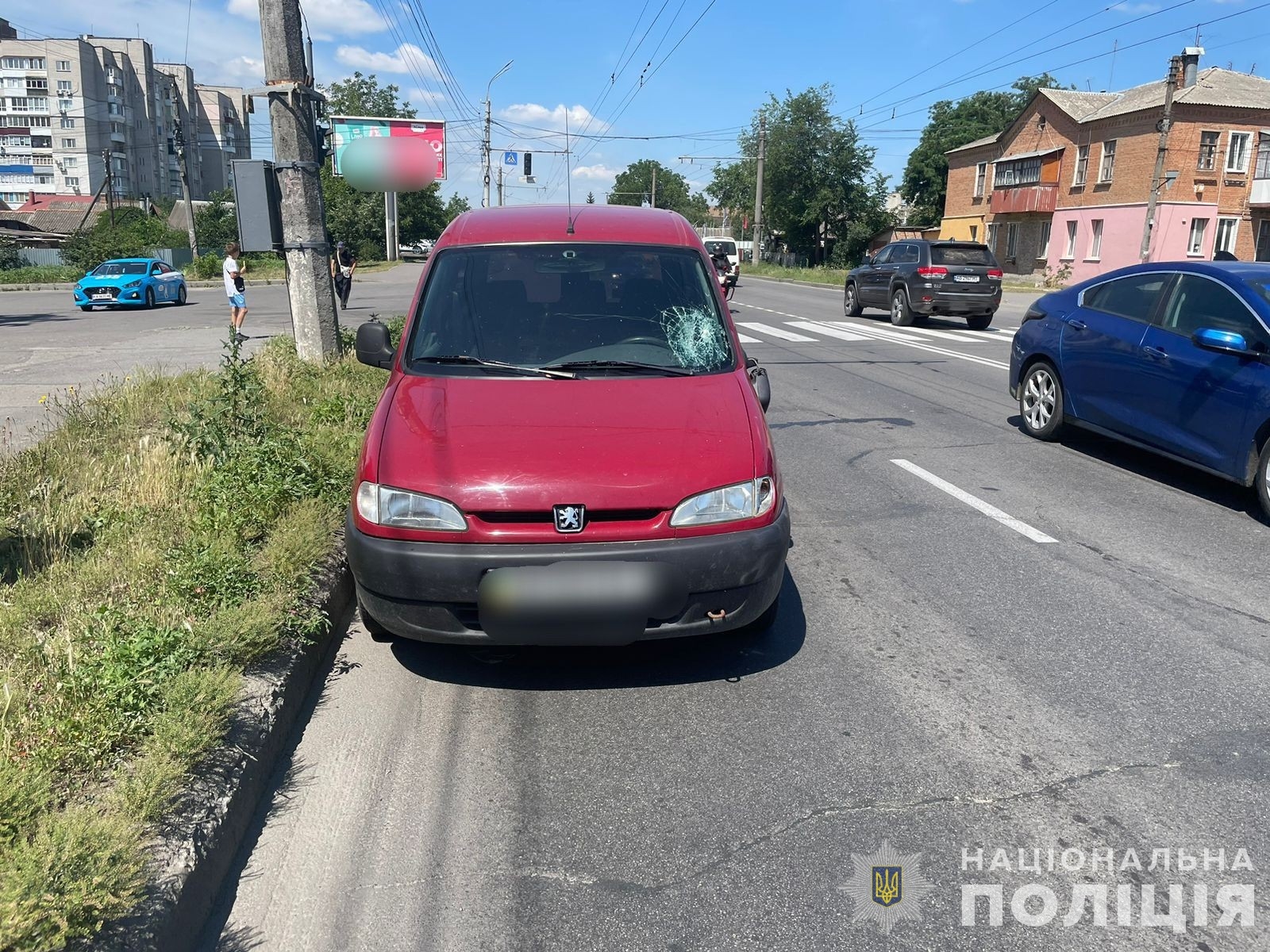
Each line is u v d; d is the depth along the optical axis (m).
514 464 3.64
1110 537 5.86
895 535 5.88
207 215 59.41
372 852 2.91
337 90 69.25
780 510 3.87
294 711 3.65
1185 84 36.84
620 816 3.08
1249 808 3.13
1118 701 3.82
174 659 3.36
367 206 66.06
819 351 14.92
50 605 4.04
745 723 3.66
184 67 95.62
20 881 2.30
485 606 3.53
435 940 2.55
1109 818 3.08
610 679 4.02
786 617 4.65
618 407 4.06
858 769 3.35
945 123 67.62
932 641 4.38
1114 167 39.50
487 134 45.12
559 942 2.54
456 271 5.00
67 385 10.28
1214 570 5.30
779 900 2.71
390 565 3.59
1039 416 8.44
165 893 2.46
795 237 65.94
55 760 2.86
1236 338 6.16
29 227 63.31
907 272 19.41
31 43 95.62
